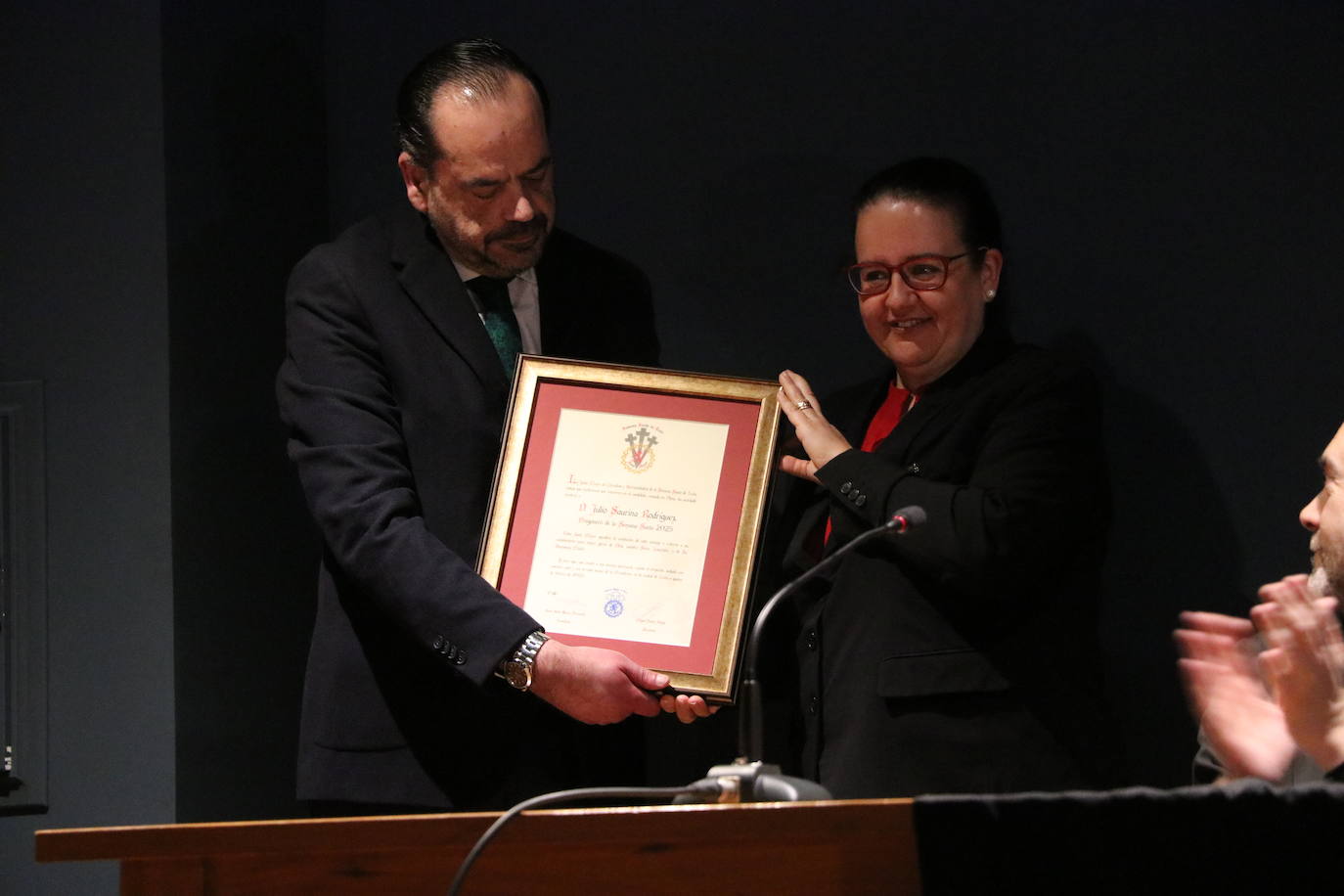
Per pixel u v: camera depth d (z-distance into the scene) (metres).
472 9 4.00
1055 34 3.60
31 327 3.54
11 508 3.51
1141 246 3.52
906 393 3.15
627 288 3.38
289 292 3.09
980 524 2.69
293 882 1.79
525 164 2.92
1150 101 3.53
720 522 2.91
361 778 2.86
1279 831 1.62
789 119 3.78
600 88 3.91
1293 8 3.44
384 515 2.78
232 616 3.60
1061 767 2.70
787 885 1.70
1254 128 3.46
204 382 3.55
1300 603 2.06
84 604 3.45
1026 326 3.60
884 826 1.61
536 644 2.68
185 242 3.51
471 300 3.06
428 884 1.78
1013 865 1.61
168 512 3.41
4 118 3.58
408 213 3.19
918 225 2.96
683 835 1.61
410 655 2.89
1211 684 2.10
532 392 3.00
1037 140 3.61
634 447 2.97
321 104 4.06
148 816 3.38
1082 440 2.85
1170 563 3.48
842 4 3.75
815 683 2.89
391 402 2.97
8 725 3.47
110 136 3.50
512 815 1.64
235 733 3.59
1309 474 3.39
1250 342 3.44
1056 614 2.84
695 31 3.85
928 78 3.69
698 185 3.83
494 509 2.92
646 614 2.86
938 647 2.75
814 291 3.75
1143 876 1.62
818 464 2.93
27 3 3.58
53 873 3.42
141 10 3.48
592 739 3.07
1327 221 3.40
